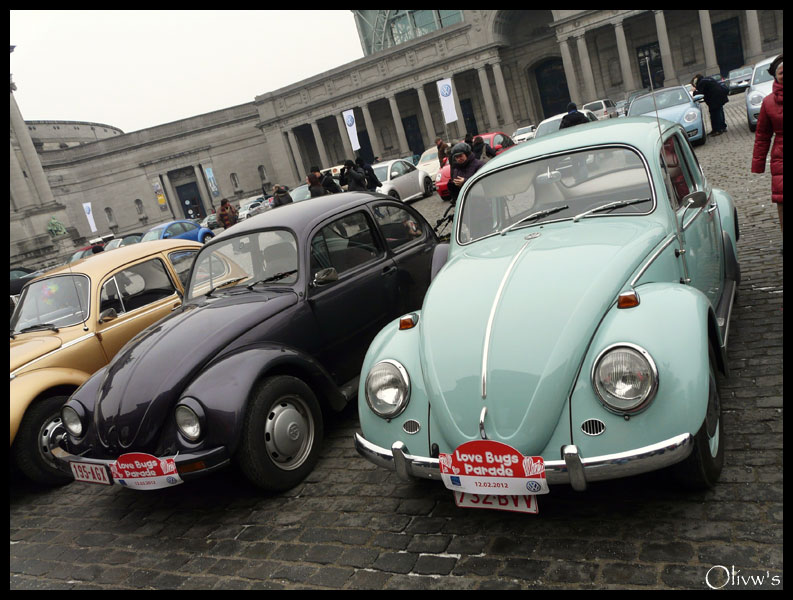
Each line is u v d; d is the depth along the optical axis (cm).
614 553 280
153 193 7069
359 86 6222
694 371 273
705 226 432
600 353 278
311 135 7212
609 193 385
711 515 289
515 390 287
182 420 381
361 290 515
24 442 504
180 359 405
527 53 5753
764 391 383
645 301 298
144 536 404
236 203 7256
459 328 319
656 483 321
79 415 422
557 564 282
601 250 335
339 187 1725
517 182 412
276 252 490
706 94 1570
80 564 389
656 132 398
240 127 7206
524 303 313
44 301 586
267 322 442
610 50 5362
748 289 550
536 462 276
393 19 6544
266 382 409
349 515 366
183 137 7056
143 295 605
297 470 418
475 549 307
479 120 6166
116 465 394
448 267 388
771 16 4734
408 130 6575
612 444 271
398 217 592
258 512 394
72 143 7838
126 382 408
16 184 4350
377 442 326
